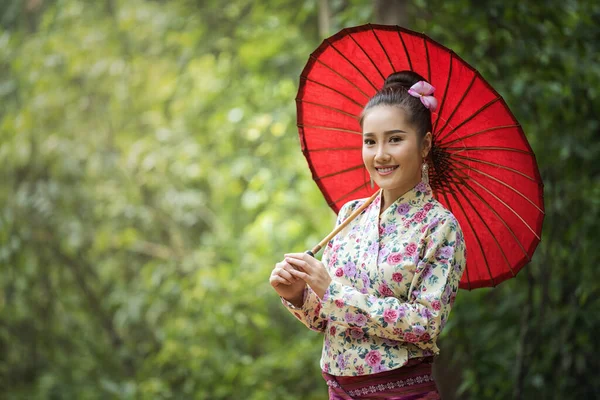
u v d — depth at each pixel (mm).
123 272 9055
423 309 2475
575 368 5082
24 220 8250
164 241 9188
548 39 5305
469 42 5402
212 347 7270
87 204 8703
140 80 9391
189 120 9609
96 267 8875
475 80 2645
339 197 3201
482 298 5445
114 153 9102
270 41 8922
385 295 2578
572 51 5305
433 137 2818
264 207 9555
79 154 8773
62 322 8602
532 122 5402
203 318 7602
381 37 2777
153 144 9078
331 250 2857
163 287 8148
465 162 2828
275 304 7926
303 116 3102
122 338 8656
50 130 8820
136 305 7945
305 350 7062
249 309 7488
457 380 5266
